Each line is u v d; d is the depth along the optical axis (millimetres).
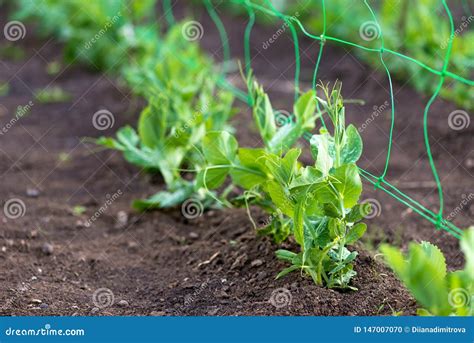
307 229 2182
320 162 2061
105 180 3445
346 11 4723
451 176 3207
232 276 2424
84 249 2789
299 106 2480
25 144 3867
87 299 2375
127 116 4105
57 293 2402
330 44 4988
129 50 4605
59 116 4219
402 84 4207
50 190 3346
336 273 2195
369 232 2764
